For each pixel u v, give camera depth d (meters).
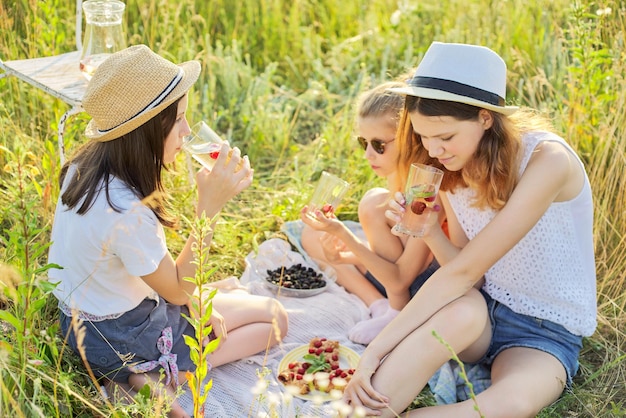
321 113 5.15
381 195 3.48
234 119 5.07
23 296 2.45
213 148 2.91
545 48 5.16
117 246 2.55
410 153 3.02
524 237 2.85
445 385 2.92
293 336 3.29
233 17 6.22
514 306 2.94
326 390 2.87
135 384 2.74
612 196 3.69
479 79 2.64
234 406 2.85
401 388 2.59
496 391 2.62
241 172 2.82
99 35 3.41
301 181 4.38
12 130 4.08
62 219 2.72
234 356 3.03
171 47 5.32
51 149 3.61
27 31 4.40
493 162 2.71
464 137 2.67
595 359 3.20
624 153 3.75
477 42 5.42
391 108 3.28
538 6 5.55
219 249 3.91
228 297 3.14
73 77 3.53
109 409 2.48
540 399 2.66
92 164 2.65
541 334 2.88
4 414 2.21
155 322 2.74
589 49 4.05
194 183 3.95
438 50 2.70
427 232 2.94
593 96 4.00
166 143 2.70
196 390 2.24
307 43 5.84
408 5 6.18
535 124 2.93
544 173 2.71
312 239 3.89
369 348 2.70
